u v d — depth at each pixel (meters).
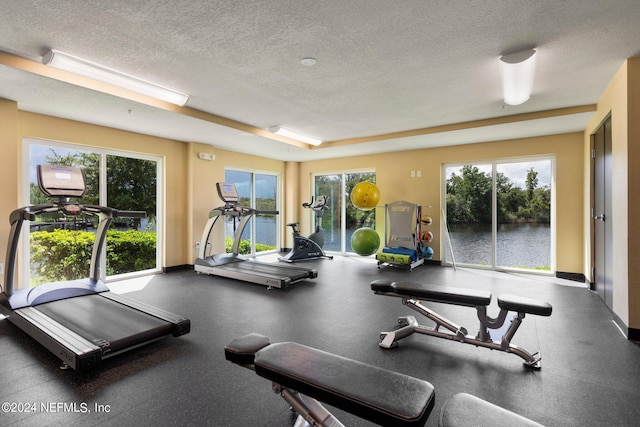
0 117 3.68
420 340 2.96
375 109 4.44
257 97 3.96
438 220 6.63
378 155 7.35
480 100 4.06
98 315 3.04
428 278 5.46
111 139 5.00
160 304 4.00
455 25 2.41
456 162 6.47
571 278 5.41
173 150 5.91
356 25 2.41
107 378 2.30
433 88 3.66
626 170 2.98
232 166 7.08
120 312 3.12
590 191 4.73
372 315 3.62
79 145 4.70
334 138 6.26
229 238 7.42
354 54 2.87
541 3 2.14
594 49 2.77
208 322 3.40
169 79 3.40
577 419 1.88
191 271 5.93
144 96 3.86
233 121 5.00
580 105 4.25
